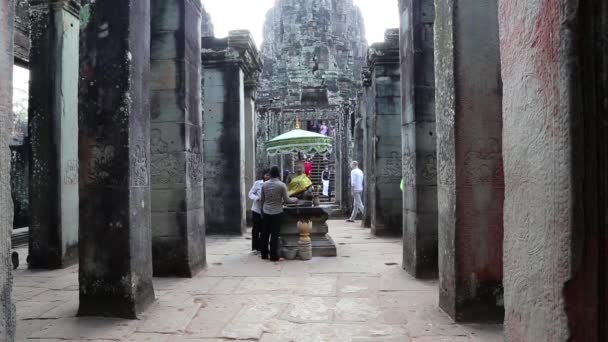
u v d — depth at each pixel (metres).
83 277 5.29
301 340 4.48
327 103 21.41
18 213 14.55
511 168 2.60
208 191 12.36
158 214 7.32
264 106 19.83
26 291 6.51
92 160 5.30
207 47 12.18
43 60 8.67
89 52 5.33
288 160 21.02
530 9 2.36
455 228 4.93
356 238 11.79
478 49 4.93
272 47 29.16
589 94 2.04
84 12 5.37
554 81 2.13
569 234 2.03
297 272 7.59
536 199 2.30
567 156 2.04
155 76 7.33
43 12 8.71
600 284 2.03
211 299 5.96
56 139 8.49
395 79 12.04
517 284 2.52
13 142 14.88
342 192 18.77
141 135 5.59
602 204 2.03
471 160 4.91
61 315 5.30
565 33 2.05
